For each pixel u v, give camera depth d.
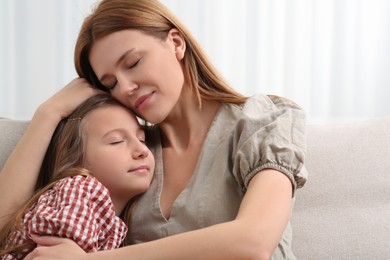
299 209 1.43
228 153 1.23
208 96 1.35
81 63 1.38
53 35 2.55
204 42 2.56
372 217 1.38
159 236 1.22
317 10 2.52
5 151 1.47
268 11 2.54
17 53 2.54
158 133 1.40
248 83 2.56
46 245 1.07
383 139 1.48
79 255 1.02
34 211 1.14
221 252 0.96
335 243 1.36
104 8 1.28
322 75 2.53
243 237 0.97
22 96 2.55
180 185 1.27
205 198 1.19
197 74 1.36
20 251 1.12
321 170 1.45
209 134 1.29
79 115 1.28
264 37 2.55
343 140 1.49
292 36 2.53
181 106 1.35
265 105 1.29
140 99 1.25
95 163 1.24
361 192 1.42
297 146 1.16
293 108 1.31
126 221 1.27
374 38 2.52
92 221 1.10
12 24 2.53
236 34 2.55
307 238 1.38
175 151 1.34
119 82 1.24
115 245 1.16
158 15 1.30
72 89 1.39
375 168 1.44
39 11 2.54
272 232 0.99
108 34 1.25
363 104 2.53
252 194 1.05
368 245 1.34
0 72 2.53
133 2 1.28
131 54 1.24
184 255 0.97
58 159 1.27
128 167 1.24
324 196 1.43
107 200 1.15
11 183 1.28
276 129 1.16
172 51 1.30
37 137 1.32
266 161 1.12
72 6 2.54
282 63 2.54
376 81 2.52
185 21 2.56
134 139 1.26
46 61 2.55
